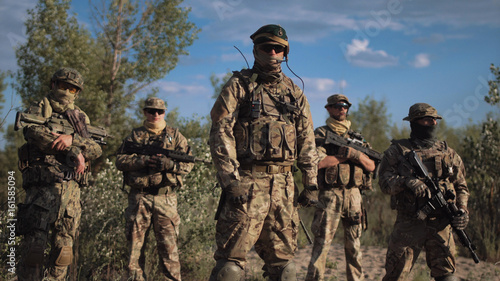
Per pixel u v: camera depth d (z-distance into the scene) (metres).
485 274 5.69
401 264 4.10
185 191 5.84
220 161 2.92
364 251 7.02
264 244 3.19
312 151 3.25
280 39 3.04
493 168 7.32
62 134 3.80
